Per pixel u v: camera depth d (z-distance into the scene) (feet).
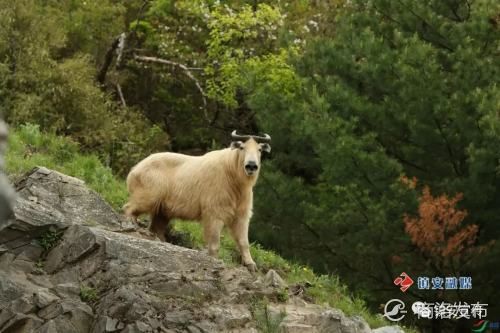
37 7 182.09
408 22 165.48
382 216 144.97
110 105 181.37
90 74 182.70
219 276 87.92
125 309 77.87
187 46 208.03
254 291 88.17
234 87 192.75
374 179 150.92
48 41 173.17
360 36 165.07
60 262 84.94
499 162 141.38
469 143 149.28
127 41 214.69
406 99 151.12
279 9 208.85
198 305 82.48
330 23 208.64
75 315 77.10
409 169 159.12
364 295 146.10
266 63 186.60
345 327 86.79
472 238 144.25
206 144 220.43
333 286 109.50
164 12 210.59
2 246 84.89
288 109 169.58
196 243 109.29
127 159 165.89
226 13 208.44
